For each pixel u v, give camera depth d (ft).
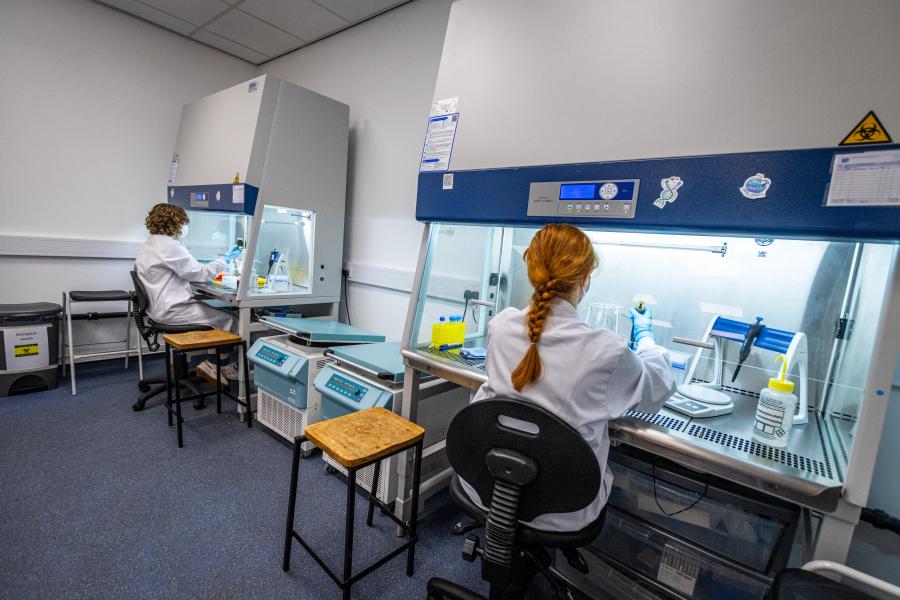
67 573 4.51
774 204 3.23
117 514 5.46
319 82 10.64
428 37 8.39
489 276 6.60
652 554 4.14
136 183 10.64
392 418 4.93
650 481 4.09
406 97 8.80
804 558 3.51
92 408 8.38
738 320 4.71
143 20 10.25
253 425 8.22
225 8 9.32
